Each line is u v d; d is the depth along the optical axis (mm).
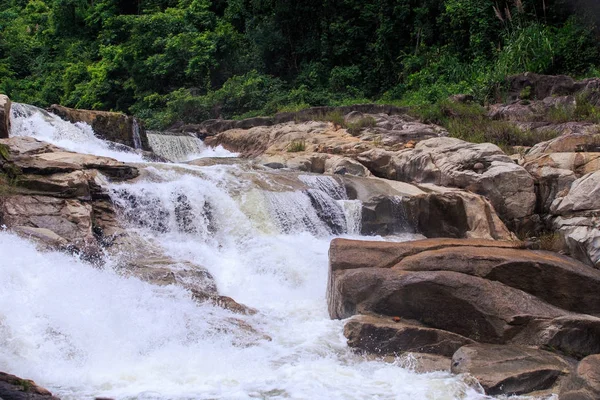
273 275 11398
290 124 20719
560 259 10219
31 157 11953
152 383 7320
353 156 16953
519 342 8703
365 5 30469
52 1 37219
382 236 13742
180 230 12273
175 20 29875
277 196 13312
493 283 9141
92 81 29594
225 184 13398
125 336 8250
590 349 8609
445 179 15039
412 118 20641
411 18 30016
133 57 29266
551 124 18594
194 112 25719
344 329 8875
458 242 10531
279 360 8188
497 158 14734
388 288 9141
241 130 21203
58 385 7117
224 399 6941
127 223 11781
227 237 12484
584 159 14062
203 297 9594
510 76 22219
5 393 6199
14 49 34188
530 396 7406
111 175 12641
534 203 14055
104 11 33562
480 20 26875
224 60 29250
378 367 8156
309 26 30656
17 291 8164
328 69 29797
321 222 13547
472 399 7258
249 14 31719
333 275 9742
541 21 26547
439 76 26547
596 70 22844
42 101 30875
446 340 8609
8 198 10648
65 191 11188
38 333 7734
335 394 7207
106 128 18156
